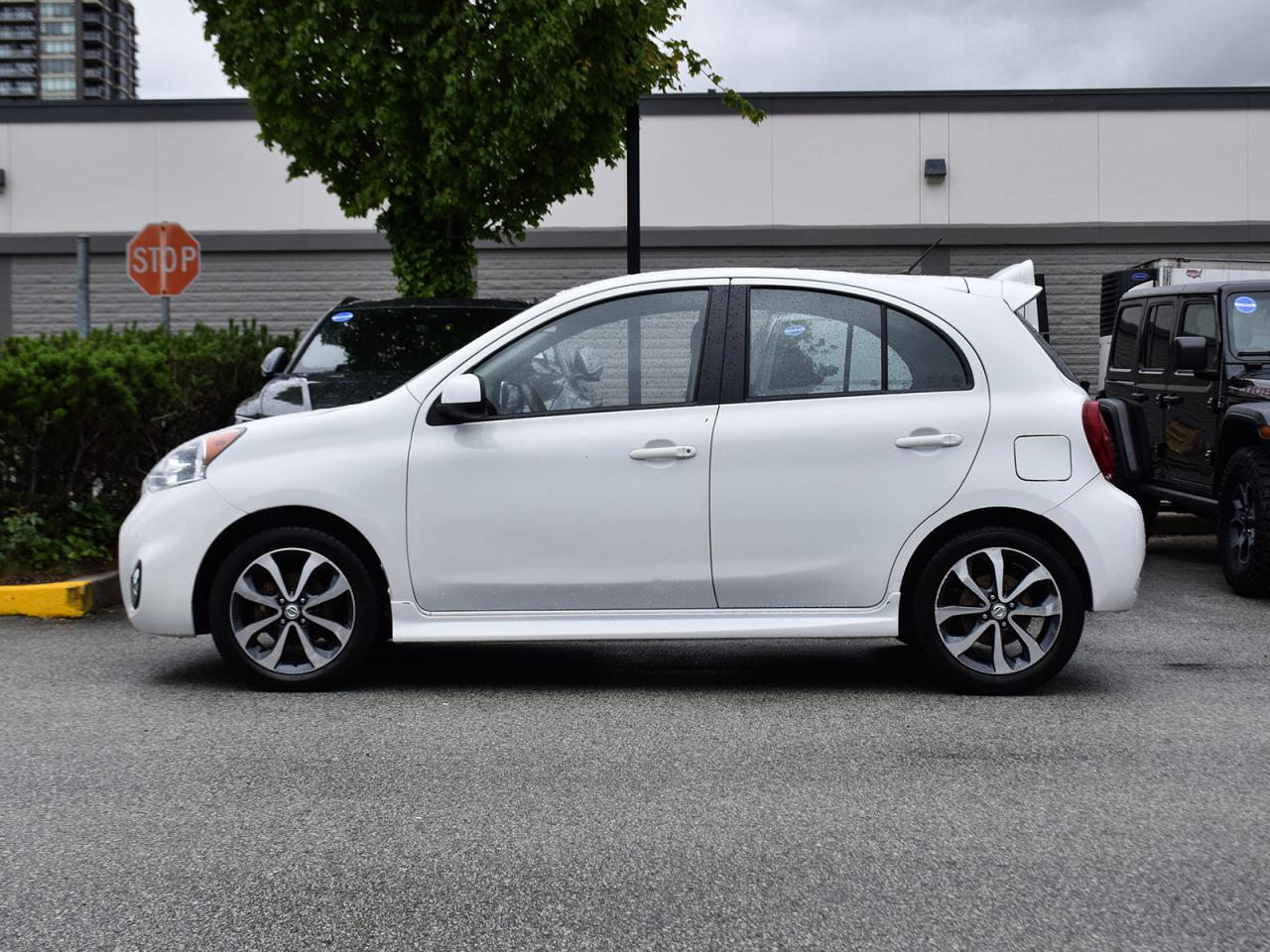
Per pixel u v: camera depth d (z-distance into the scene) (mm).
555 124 11102
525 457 5746
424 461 5758
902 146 18906
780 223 18938
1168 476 10648
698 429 5754
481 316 9531
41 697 5746
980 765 4754
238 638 5801
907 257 19125
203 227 19203
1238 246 19141
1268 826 4086
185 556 5781
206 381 9773
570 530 5750
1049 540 5879
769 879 3652
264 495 5750
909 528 5750
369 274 19250
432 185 11289
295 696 5797
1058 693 5891
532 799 4352
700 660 6684
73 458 8703
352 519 5746
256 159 19141
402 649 6961
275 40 11055
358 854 3848
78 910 3432
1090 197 19031
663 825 4098
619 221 18984
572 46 10688
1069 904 3465
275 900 3502
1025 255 19125
